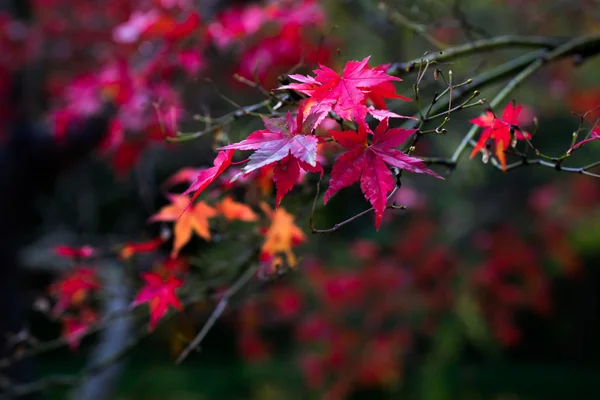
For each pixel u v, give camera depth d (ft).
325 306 16.52
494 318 18.33
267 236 5.25
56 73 14.93
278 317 15.93
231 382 22.08
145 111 7.45
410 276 16.75
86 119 9.25
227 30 7.13
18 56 13.39
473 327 17.48
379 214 3.17
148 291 4.97
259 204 5.41
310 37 8.27
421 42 10.28
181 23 7.06
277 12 7.17
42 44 14.21
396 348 16.93
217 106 10.34
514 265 18.16
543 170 19.12
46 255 12.51
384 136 3.33
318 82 3.53
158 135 7.44
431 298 17.25
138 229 12.61
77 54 14.85
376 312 16.67
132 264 6.43
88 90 8.19
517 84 5.48
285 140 3.22
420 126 3.64
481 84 5.64
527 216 19.08
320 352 17.30
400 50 9.93
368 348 16.75
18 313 11.61
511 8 13.34
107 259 9.27
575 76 13.39
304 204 5.82
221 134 5.23
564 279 22.62
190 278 6.05
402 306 16.94
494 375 21.52
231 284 6.40
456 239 18.38
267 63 7.20
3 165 10.88
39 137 10.75
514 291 18.15
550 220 18.81
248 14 7.17
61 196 18.02
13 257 11.46
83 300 6.44
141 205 12.18
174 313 5.62
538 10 12.60
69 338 6.28
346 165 3.28
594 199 18.84
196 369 23.77
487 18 13.60
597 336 22.90
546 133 19.45
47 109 14.73
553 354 23.12
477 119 4.27
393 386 17.26
